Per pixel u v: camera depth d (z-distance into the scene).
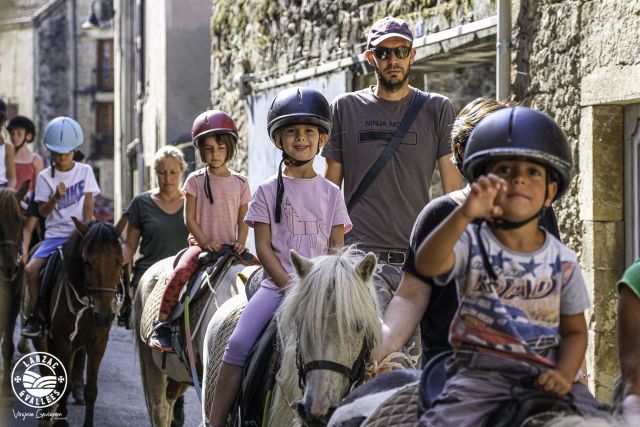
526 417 3.18
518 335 3.28
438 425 3.28
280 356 4.73
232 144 7.24
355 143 6.34
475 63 10.40
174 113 20.81
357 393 3.94
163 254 8.93
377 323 4.12
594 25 7.38
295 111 5.21
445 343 3.93
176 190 8.98
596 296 7.45
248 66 14.86
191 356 6.74
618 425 3.23
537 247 3.35
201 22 20.88
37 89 53.69
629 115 7.40
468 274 3.34
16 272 9.89
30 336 9.18
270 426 4.65
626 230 7.47
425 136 6.32
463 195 4.04
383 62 6.27
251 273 6.23
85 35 53.88
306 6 12.45
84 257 8.45
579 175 7.62
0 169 11.28
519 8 8.25
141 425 8.78
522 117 3.29
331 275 4.21
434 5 9.81
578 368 3.33
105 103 54.00
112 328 14.30
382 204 6.30
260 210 5.20
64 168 9.69
